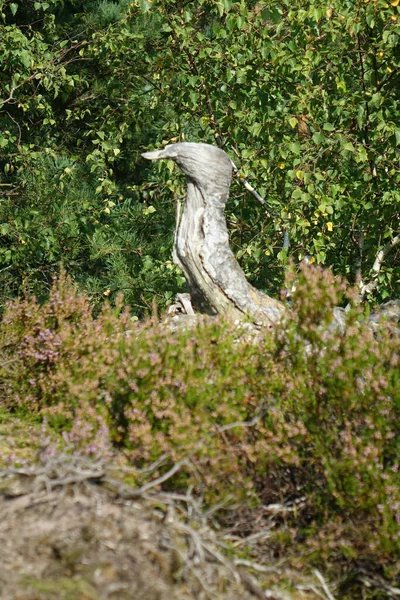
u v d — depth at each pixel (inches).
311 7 871.7
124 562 354.6
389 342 470.9
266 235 1025.5
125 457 431.5
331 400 442.9
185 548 375.6
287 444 439.5
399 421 437.1
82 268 1248.8
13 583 330.3
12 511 380.2
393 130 896.9
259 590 376.8
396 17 858.1
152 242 1171.3
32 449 470.9
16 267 1170.6
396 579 420.5
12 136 1163.3
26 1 1339.8
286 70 930.7
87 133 1122.0
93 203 1138.7
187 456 415.2
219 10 926.4
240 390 454.0
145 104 1084.5
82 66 1322.6
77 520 374.6
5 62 1139.3
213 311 619.2
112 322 574.6
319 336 462.9
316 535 420.8
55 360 552.1
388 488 412.2
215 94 997.2
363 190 958.4
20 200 1190.9
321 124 970.7
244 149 990.4
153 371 457.7
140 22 1173.7
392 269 968.9
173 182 1028.5
